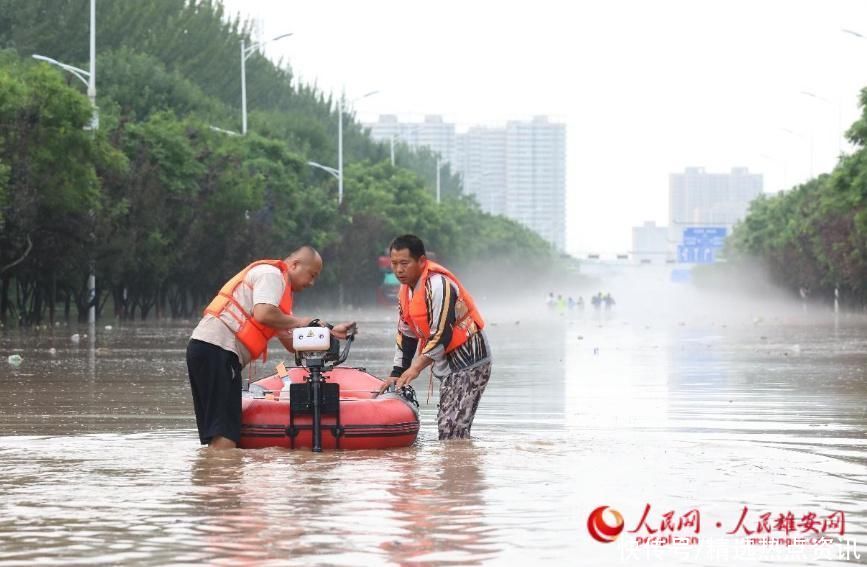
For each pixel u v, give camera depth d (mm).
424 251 13078
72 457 11758
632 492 9703
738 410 17516
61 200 53844
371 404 12320
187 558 7449
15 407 17562
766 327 61438
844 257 87562
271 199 86000
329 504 9172
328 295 112125
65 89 53188
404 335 13367
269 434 12234
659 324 67375
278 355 33125
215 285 78562
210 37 130875
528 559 7461
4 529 8273
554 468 11000
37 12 104250
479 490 9781
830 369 27531
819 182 119188
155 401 18578
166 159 70000
